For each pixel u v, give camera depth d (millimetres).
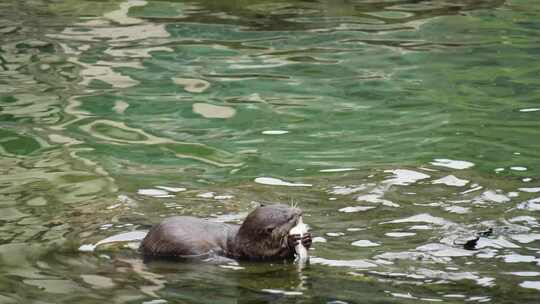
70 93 39594
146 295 21328
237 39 46969
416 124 35688
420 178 29797
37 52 44875
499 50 44656
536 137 33812
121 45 46031
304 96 39219
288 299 20906
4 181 30359
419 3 53406
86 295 21344
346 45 45969
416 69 42281
